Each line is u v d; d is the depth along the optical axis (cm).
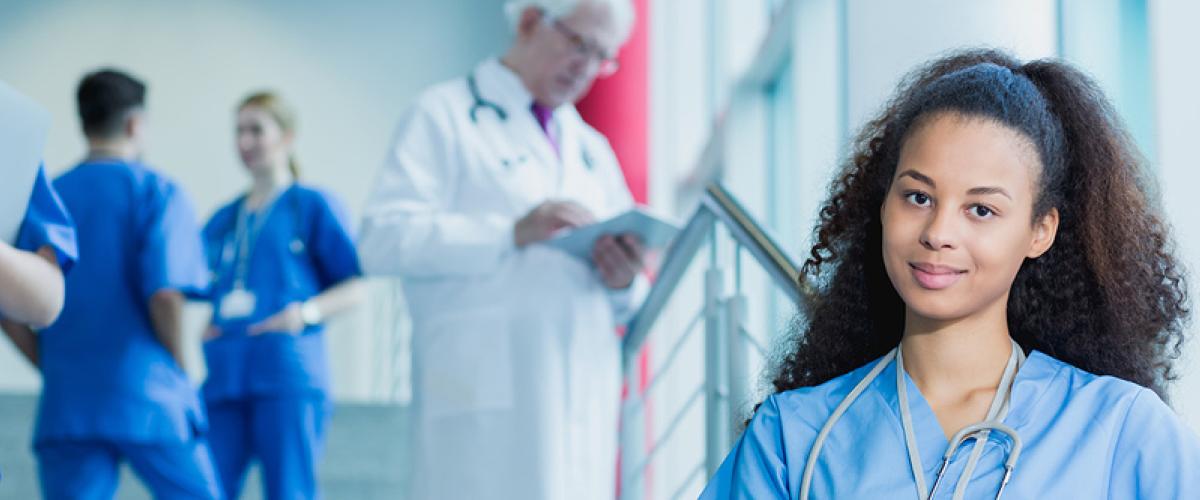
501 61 273
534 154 267
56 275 158
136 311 298
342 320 673
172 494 300
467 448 250
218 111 730
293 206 374
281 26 743
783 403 123
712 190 235
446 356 253
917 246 110
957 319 114
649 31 561
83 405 292
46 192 163
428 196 259
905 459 112
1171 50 199
